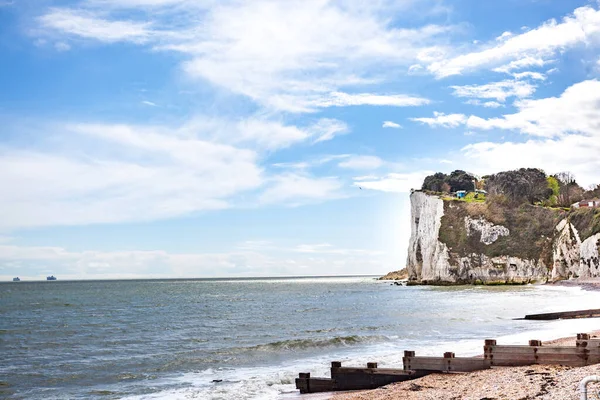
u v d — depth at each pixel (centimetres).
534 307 6003
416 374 2041
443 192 18925
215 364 2894
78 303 10425
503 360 1980
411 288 14538
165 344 3872
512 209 15950
